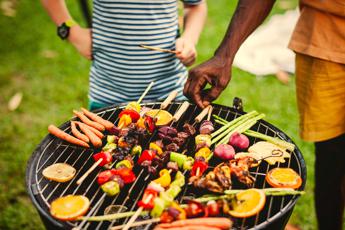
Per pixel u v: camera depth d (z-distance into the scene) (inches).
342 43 91.3
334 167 104.7
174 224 70.4
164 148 90.5
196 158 84.0
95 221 75.9
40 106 181.6
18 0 260.4
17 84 194.4
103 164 85.8
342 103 98.7
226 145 89.2
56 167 85.1
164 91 112.7
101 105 115.1
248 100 182.4
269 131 97.0
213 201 74.0
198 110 104.5
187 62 111.7
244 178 80.0
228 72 97.0
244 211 74.0
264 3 99.3
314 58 96.3
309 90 99.6
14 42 222.2
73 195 78.2
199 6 118.8
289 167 86.6
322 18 92.2
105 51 108.4
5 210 135.4
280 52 212.4
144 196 74.6
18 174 148.9
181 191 81.6
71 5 252.5
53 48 219.1
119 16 103.1
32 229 130.4
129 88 110.8
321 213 112.2
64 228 71.0
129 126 93.3
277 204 77.3
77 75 200.8
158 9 103.3
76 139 91.4
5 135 164.7
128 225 70.7
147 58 107.3
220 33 229.0
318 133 101.3
